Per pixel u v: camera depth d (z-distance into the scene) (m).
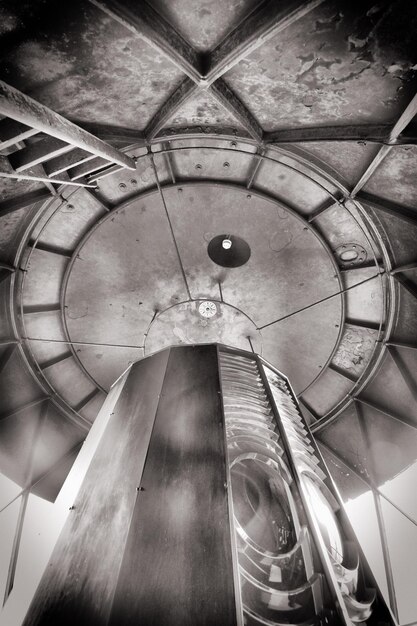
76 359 9.95
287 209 7.98
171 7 3.85
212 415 4.93
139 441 4.80
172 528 3.53
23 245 7.62
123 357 10.02
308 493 4.46
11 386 9.36
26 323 8.95
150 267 8.77
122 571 3.11
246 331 9.53
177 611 2.87
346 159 6.25
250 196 7.91
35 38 3.91
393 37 3.99
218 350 6.51
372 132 5.30
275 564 3.92
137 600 2.93
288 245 8.47
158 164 7.48
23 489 9.51
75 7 3.62
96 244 8.37
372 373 9.62
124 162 5.62
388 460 10.01
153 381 6.25
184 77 4.82
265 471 5.06
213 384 5.54
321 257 8.52
